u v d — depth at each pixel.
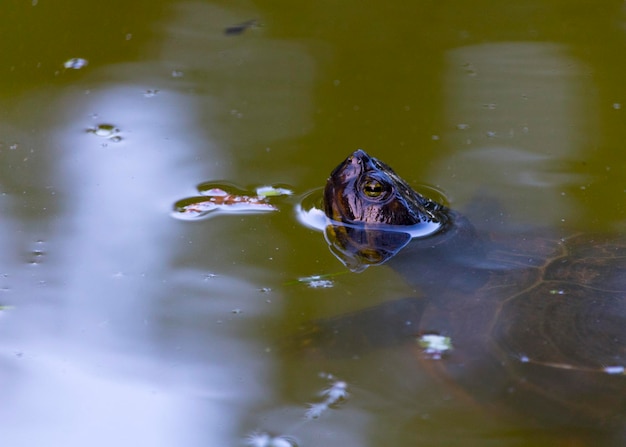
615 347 5.05
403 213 6.56
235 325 5.66
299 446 4.78
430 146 8.15
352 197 6.58
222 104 8.89
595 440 4.75
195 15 11.17
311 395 5.11
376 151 8.01
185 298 5.91
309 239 6.60
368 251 6.42
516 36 10.67
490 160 7.89
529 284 5.64
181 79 9.42
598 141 8.23
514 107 8.93
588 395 4.87
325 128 8.45
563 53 10.18
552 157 7.93
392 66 9.88
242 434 4.84
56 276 6.10
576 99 9.08
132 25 10.76
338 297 5.93
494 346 5.18
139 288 6.00
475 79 9.59
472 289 5.75
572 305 5.36
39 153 7.79
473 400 4.99
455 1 11.73
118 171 7.54
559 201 7.20
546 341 5.13
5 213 6.82
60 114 8.53
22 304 5.80
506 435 4.84
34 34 10.38
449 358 5.22
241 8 11.43
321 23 11.04
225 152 7.92
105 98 8.91
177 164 7.69
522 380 4.98
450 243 6.41
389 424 4.92
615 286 5.50
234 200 7.11
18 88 9.05
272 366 5.31
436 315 5.59
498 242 6.38
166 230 6.70
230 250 6.45
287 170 7.62
